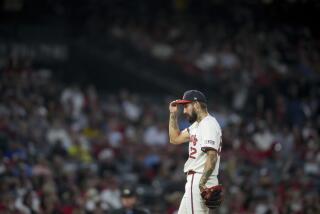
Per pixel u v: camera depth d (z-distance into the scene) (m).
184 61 116.25
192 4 122.06
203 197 32.88
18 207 63.75
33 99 90.19
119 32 121.31
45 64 116.69
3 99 86.69
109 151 85.12
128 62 119.06
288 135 93.38
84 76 117.94
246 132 92.38
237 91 107.38
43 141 82.75
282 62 110.81
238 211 71.31
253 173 82.94
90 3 122.25
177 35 119.94
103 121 93.88
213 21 119.31
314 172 87.38
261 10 101.88
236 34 115.44
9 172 68.56
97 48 119.56
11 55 108.56
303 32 102.94
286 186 79.19
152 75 117.62
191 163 34.16
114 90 118.50
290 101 103.94
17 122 82.25
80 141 85.31
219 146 34.16
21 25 116.56
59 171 73.56
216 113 98.75
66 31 120.75
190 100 34.59
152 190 76.81
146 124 94.00
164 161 83.19
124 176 80.25
